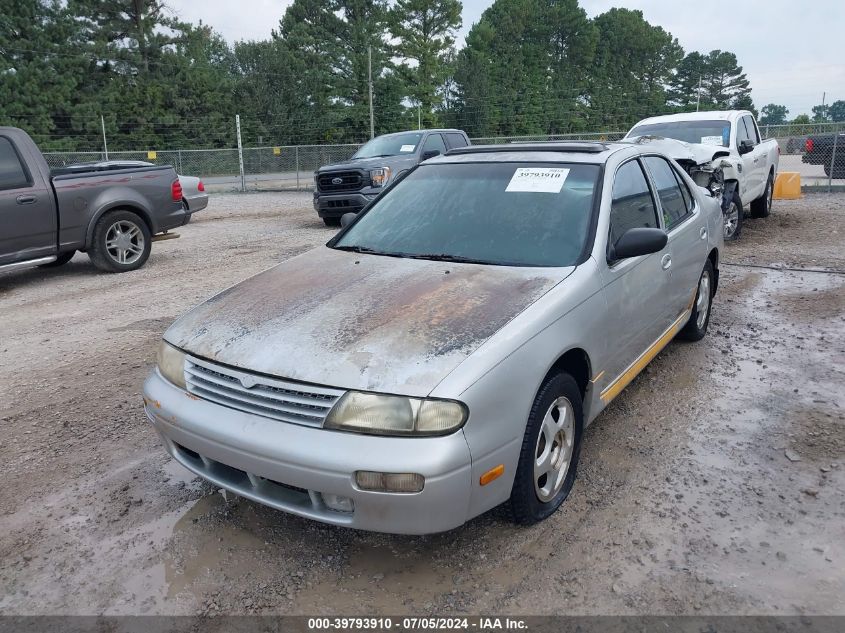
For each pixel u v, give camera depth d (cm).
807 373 502
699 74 9812
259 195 2295
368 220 441
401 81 5847
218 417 294
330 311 320
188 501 360
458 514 272
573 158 424
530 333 299
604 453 395
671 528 321
